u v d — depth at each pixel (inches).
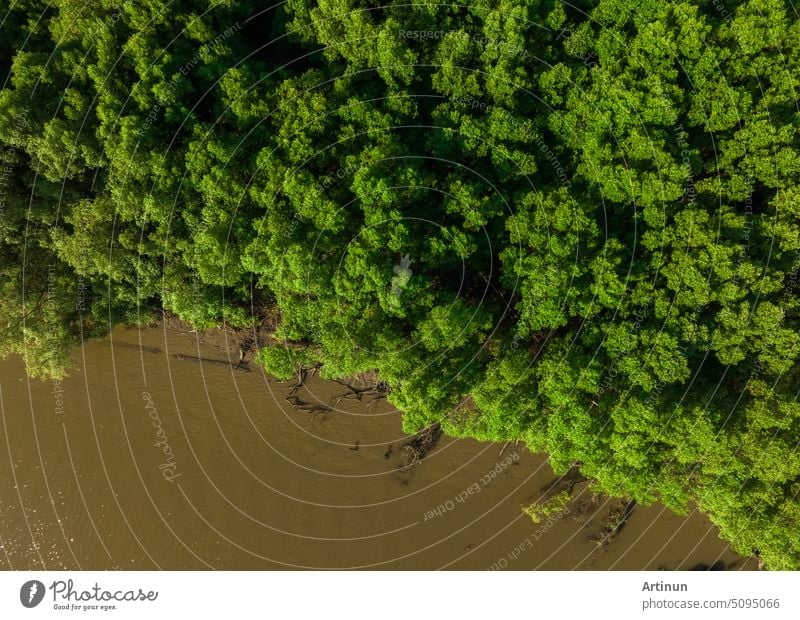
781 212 1210.0
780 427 1167.6
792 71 1210.6
